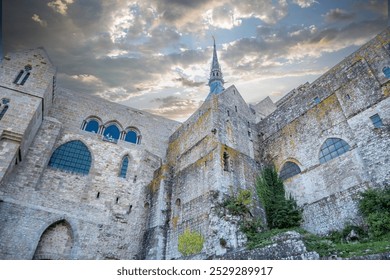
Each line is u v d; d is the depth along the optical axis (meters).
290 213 21.84
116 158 29.38
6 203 20.86
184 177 25.61
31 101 23.28
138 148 31.81
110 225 24.52
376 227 15.82
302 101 27.53
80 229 23.06
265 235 18.11
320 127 24.25
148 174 29.86
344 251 13.61
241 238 18.41
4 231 19.97
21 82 24.22
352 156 20.53
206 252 18.62
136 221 25.61
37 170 23.58
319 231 20.19
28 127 22.09
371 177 18.66
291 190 24.20
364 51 23.59
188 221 21.78
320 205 21.08
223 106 28.38
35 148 24.42
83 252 22.20
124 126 32.91
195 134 28.55
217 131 25.16
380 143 18.97
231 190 21.58
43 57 26.03
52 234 22.17
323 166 22.44
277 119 29.75
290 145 26.50
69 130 28.64
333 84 24.94
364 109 21.09
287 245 14.79
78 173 26.25
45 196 23.27
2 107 22.17
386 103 19.77
